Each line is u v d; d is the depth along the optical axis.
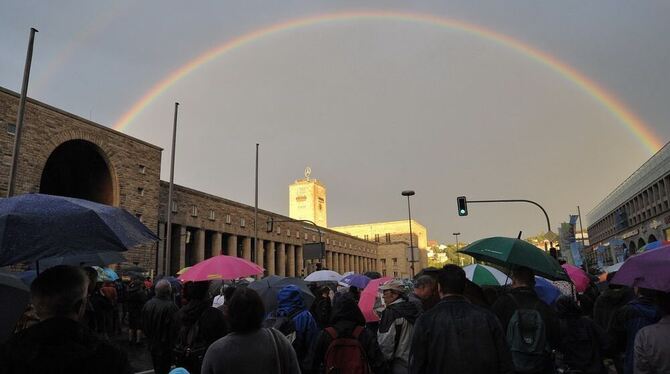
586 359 6.19
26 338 2.61
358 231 163.38
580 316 6.38
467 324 4.29
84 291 2.88
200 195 56.53
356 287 11.56
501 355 4.24
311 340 6.09
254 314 4.07
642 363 4.05
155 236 4.33
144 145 43.94
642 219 67.50
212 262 8.98
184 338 6.45
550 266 5.81
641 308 5.78
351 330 5.29
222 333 6.03
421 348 4.39
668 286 3.98
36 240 3.39
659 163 57.31
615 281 4.54
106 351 2.71
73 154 39.66
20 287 4.02
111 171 40.00
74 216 3.62
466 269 9.63
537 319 5.11
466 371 4.14
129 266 25.53
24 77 21.58
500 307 5.40
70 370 2.52
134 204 41.97
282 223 79.50
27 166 32.09
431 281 6.22
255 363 3.92
